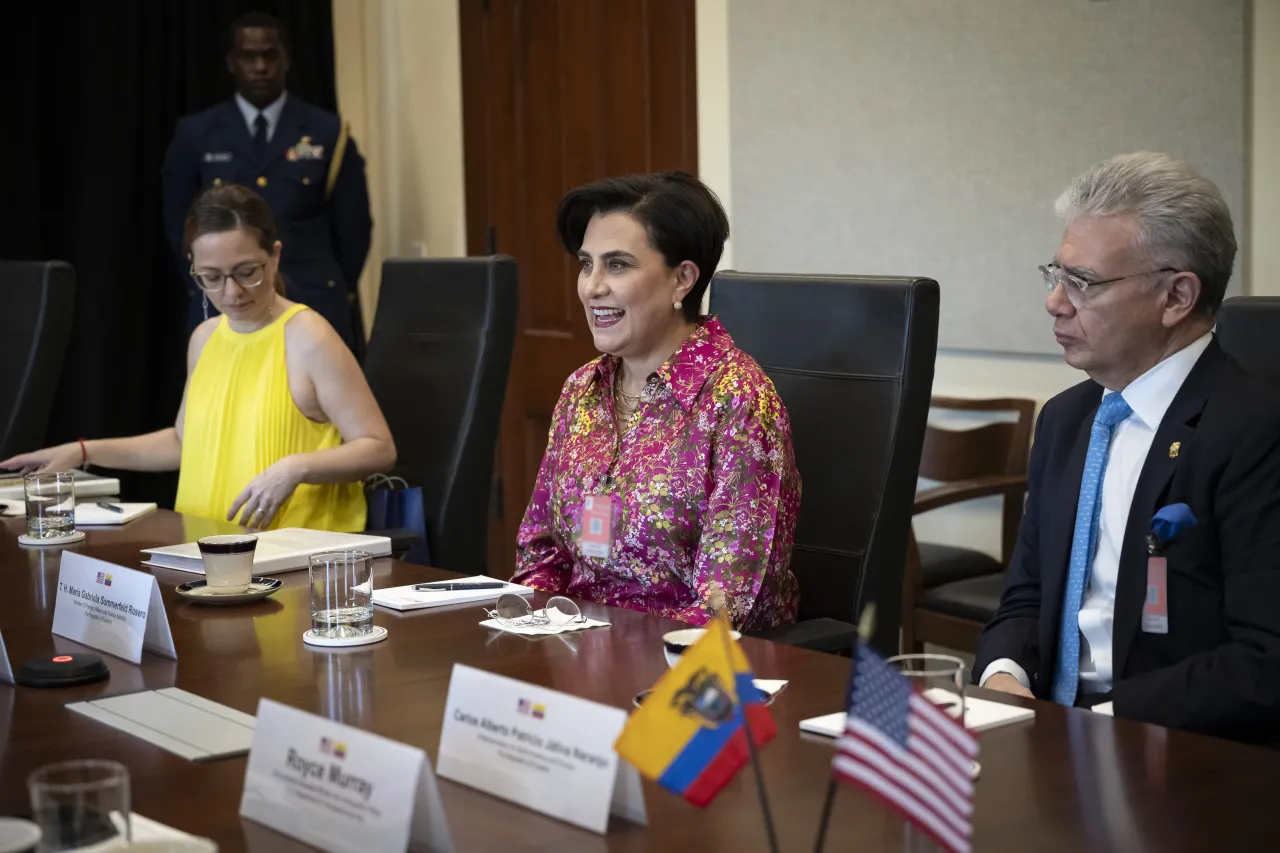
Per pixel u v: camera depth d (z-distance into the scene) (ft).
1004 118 12.94
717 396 7.30
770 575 7.20
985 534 13.28
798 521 8.02
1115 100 12.16
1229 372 6.23
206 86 18.94
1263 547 5.81
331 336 10.39
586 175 17.56
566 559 8.03
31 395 12.09
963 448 12.14
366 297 21.11
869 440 7.88
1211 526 6.02
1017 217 12.93
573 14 17.49
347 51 20.61
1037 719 4.91
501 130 18.78
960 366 13.66
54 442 18.24
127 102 18.15
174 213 17.84
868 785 3.18
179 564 7.73
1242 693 5.56
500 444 19.20
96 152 17.97
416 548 10.28
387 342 11.27
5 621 6.68
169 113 18.74
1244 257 11.50
